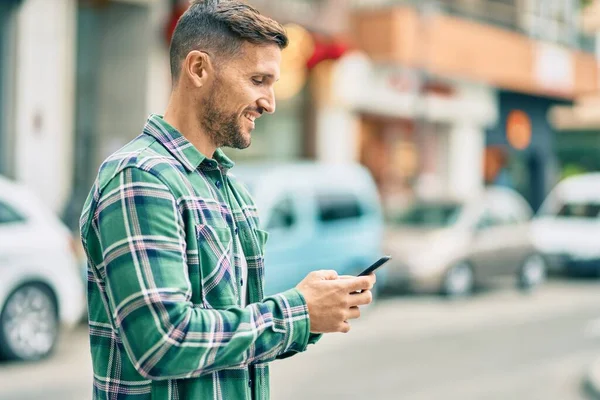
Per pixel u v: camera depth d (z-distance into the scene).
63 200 12.66
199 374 1.65
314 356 8.88
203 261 1.75
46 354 8.16
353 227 11.59
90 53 13.63
